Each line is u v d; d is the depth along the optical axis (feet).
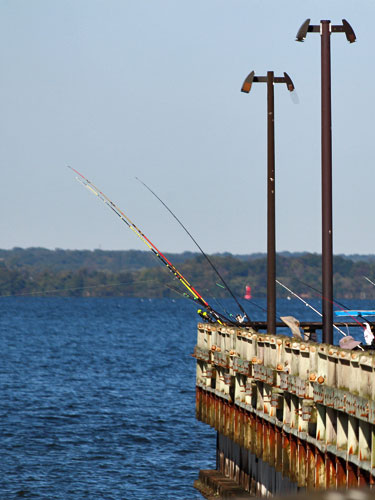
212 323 223.10
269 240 197.98
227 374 192.85
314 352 138.92
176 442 319.27
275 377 159.63
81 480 263.08
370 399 116.57
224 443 226.17
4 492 248.32
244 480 204.33
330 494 48.91
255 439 175.11
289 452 153.38
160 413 381.60
